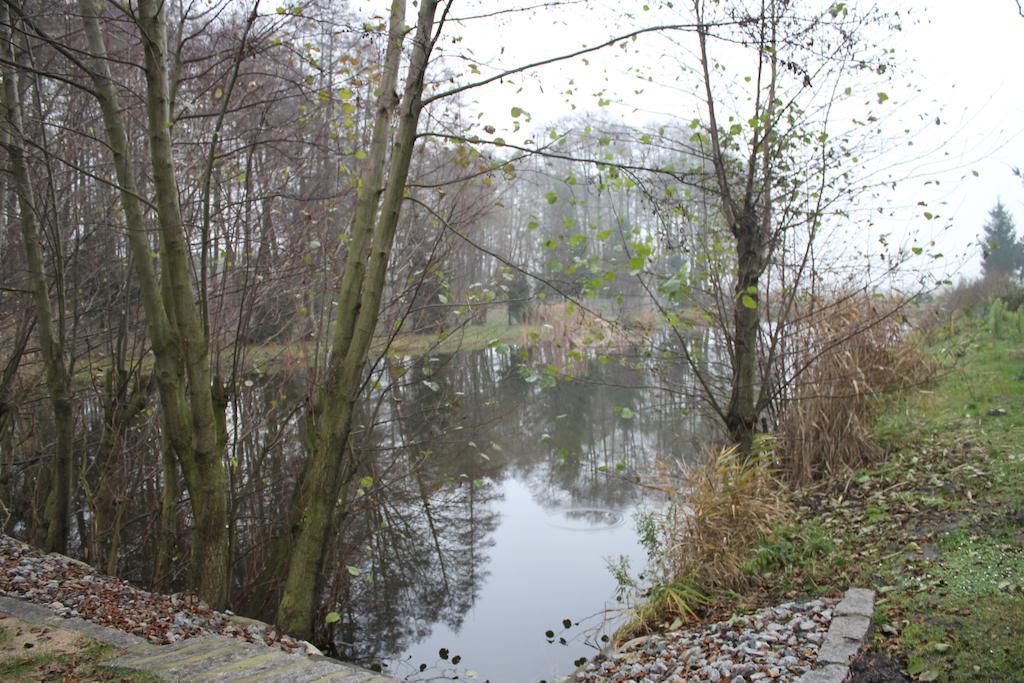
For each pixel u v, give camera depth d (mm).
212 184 7629
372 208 5543
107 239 8242
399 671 5574
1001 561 4672
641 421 13852
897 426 7852
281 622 5320
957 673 3510
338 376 5449
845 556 5434
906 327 9320
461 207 7531
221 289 7438
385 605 6855
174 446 5418
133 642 3836
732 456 6609
